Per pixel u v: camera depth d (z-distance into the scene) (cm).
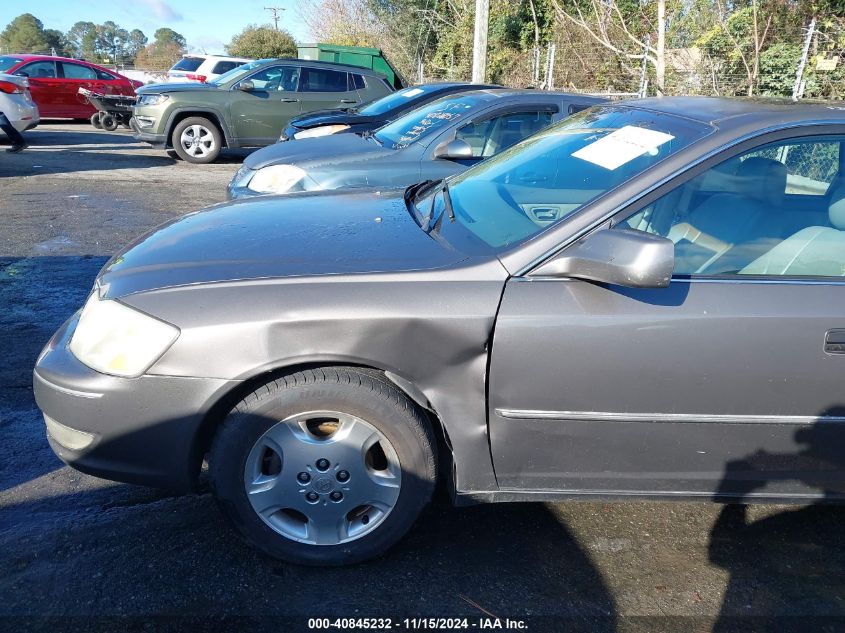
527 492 254
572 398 237
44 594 237
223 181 1024
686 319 232
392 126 650
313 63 1208
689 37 1384
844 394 240
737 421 242
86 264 595
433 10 2719
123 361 232
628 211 243
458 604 242
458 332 230
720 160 250
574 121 343
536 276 235
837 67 1039
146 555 257
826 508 308
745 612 245
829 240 256
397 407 236
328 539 251
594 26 1543
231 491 240
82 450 242
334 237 268
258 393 233
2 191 865
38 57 1532
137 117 1163
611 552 272
